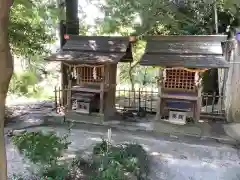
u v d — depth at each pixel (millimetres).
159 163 5520
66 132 7270
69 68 8047
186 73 7262
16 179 4180
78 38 8609
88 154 5598
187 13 10500
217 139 7027
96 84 8234
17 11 8094
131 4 9961
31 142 4977
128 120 8445
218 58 6914
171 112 7371
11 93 12055
